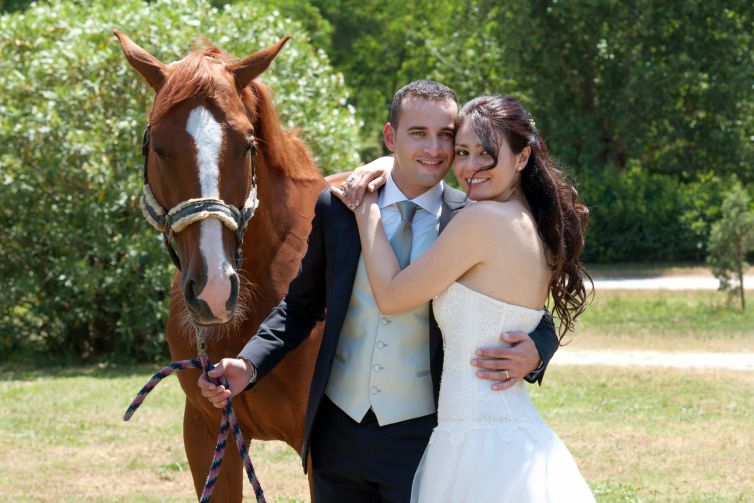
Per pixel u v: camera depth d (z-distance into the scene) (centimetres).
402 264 331
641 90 2445
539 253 313
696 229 2400
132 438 780
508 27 2575
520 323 312
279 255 390
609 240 2467
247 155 338
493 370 308
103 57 1105
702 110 2572
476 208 309
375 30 3522
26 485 648
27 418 848
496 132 307
